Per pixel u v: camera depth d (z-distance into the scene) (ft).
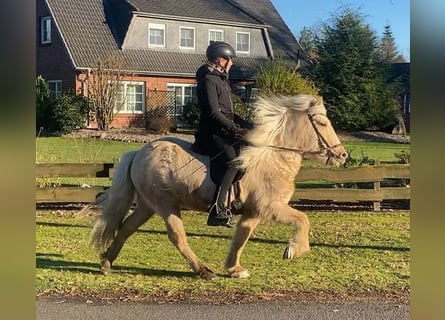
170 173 22.22
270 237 31.30
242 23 122.11
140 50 112.06
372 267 24.86
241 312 18.65
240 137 21.94
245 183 21.88
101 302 19.61
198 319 17.94
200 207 22.45
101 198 24.00
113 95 99.81
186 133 98.27
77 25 110.11
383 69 113.39
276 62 99.86
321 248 28.68
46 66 110.83
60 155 65.46
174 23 115.96
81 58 104.83
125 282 22.24
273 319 17.99
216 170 21.85
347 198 39.37
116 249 23.81
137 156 23.29
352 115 108.47
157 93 107.24
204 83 21.91
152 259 26.27
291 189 22.29
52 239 30.35
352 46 110.73
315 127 22.38
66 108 92.73
